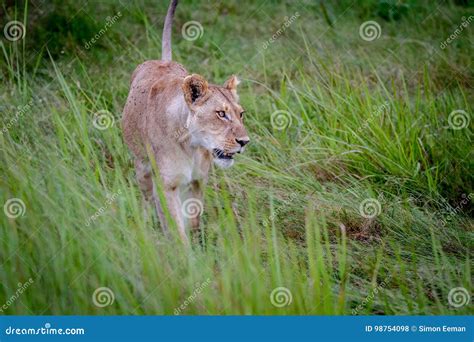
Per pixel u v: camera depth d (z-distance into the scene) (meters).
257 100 13.63
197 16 16.39
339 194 11.35
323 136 12.06
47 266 8.95
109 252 8.93
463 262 10.18
